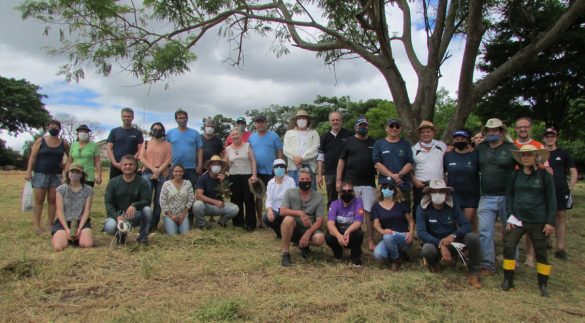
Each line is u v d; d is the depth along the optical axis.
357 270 5.56
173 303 4.28
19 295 4.41
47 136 7.17
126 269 5.29
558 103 15.19
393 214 5.94
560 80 14.02
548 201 5.05
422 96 7.81
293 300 4.40
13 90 48.41
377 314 4.09
